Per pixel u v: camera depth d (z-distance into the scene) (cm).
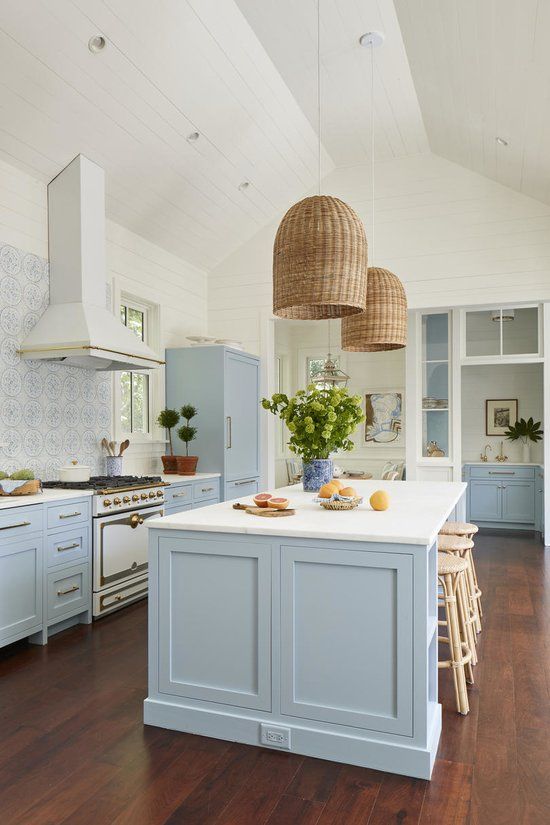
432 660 257
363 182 633
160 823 197
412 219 616
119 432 525
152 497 462
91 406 489
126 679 312
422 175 614
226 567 252
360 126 559
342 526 243
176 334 624
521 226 585
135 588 443
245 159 547
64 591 379
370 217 630
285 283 261
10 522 338
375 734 229
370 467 948
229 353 593
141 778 222
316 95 506
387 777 223
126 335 445
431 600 263
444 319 684
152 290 583
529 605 438
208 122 479
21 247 417
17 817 200
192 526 253
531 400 839
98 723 264
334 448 369
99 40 364
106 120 421
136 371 573
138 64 395
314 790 215
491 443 852
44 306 437
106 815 201
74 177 434
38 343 411
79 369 475
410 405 692
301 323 966
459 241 602
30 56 349
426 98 499
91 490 405
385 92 504
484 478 774
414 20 387
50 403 445
